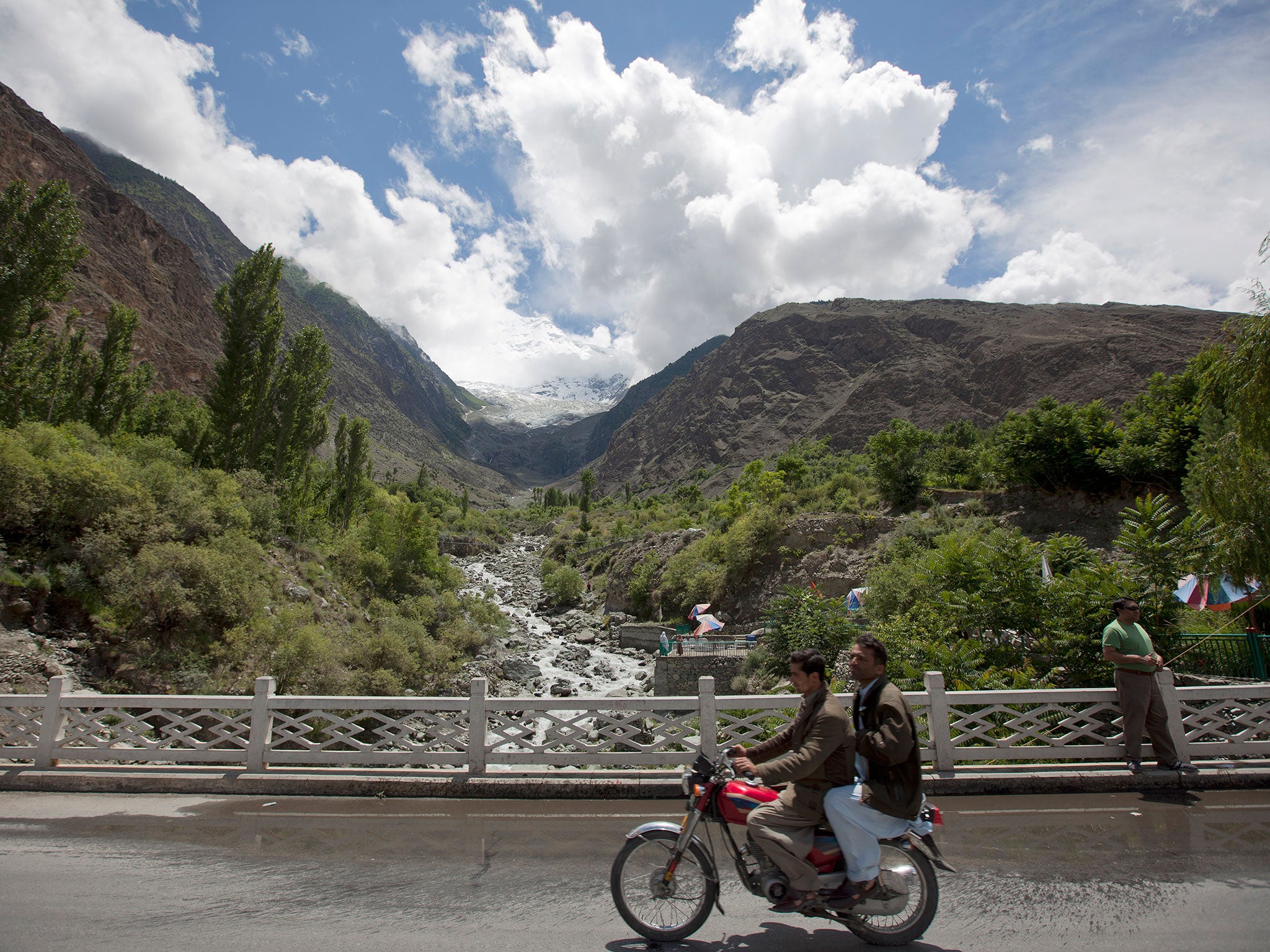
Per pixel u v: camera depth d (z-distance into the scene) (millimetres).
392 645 23516
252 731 7430
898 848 3975
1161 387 26344
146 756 7391
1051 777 6801
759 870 3975
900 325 199250
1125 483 25047
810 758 3764
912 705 7277
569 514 119188
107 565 17844
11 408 25453
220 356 97812
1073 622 10625
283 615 19953
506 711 7328
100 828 6043
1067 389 131625
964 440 64250
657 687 24125
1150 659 7031
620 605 45500
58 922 4191
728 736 7273
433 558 37219
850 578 29094
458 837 5828
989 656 11250
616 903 4047
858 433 157500
